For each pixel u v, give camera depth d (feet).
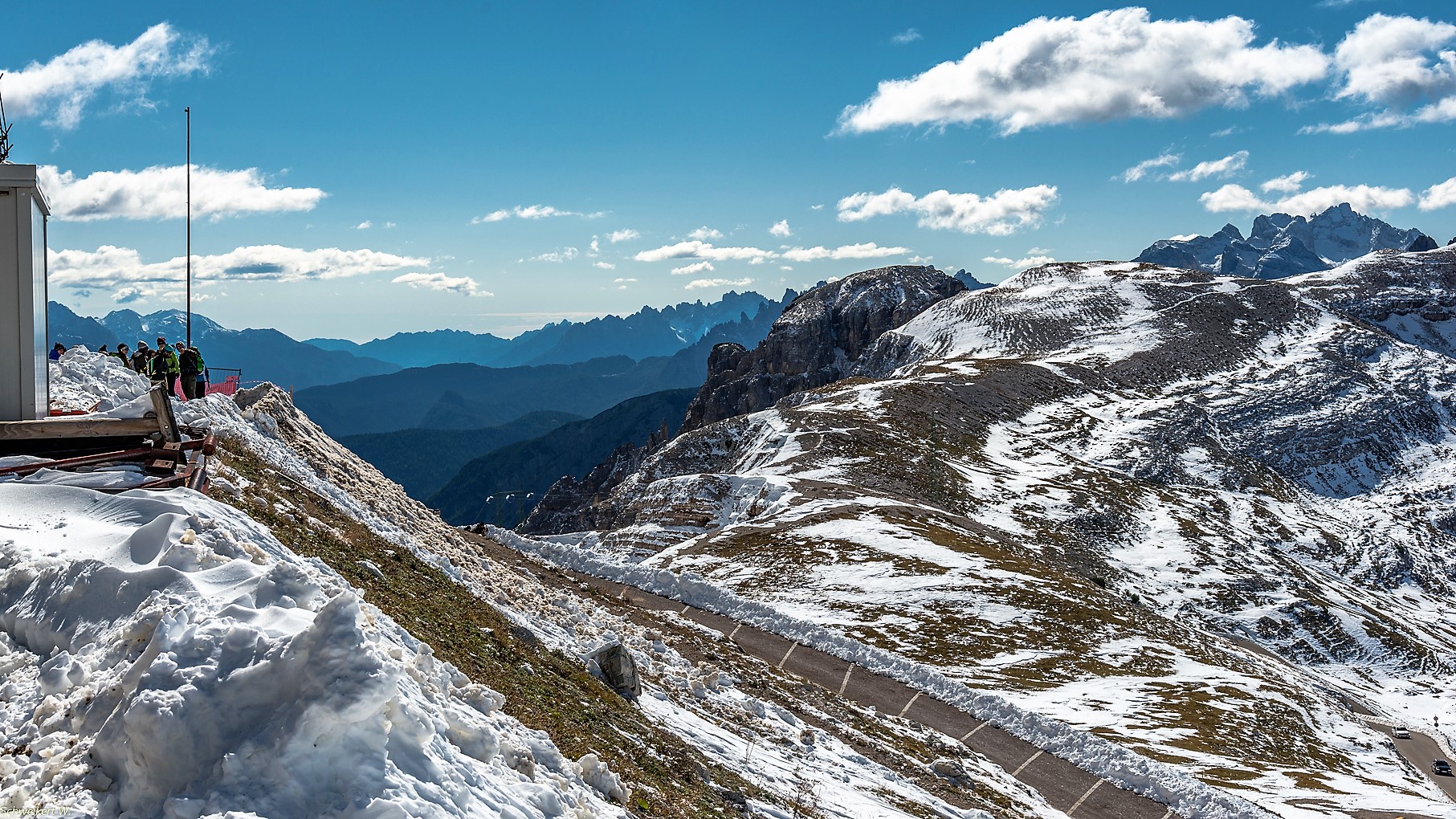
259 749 25.34
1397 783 159.12
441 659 49.34
